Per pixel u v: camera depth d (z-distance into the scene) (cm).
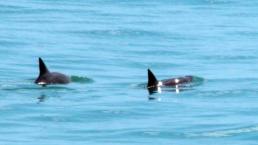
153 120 9375
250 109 9912
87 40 16238
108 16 19775
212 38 16825
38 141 8400
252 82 11788
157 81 11369
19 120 9350
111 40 16362
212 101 10438
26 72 12562
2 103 10175
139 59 14162
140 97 10669
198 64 13750
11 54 14300
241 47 15662
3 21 18388
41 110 9831
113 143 8338
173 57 14462
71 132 8794
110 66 13425
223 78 12119
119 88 11294
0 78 11919
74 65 13475
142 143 8356
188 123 9194
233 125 9062
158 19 19488
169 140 8481
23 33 16738
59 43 15725
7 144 8269
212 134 8694
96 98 10588
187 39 16612
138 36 16888
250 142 8388
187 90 11100
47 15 19588
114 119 9438
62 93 10844
